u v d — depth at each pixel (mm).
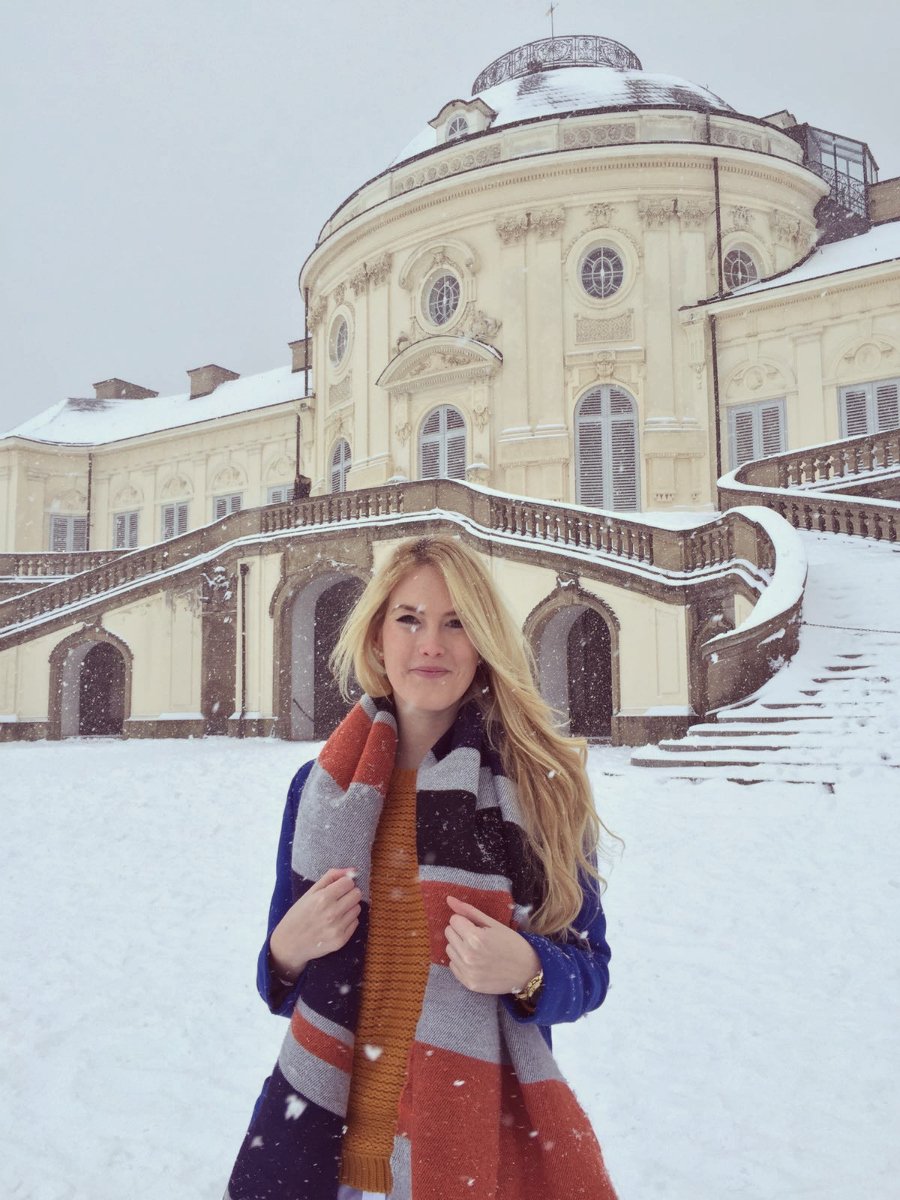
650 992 4570
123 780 12875
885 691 12703
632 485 25125
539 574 20047
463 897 1518
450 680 1671
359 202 29281
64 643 26641
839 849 7336
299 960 1537
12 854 8250
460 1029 1475
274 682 23281
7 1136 3227
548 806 1608
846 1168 2891
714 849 7555
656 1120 3258
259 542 23844
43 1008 4516
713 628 17719
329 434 30297
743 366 25062
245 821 9609
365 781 1618
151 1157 3061
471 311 26562
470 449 26062
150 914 6223
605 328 25484
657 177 25688
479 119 28281
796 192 27438
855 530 19000
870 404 23625
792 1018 4184
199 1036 4152
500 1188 1466
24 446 37594
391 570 1730
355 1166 1521
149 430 37812
